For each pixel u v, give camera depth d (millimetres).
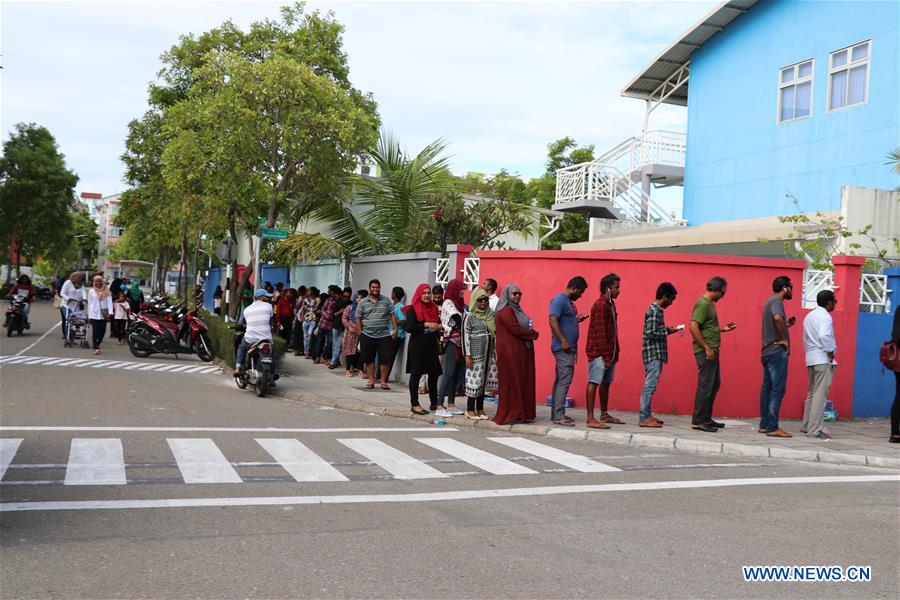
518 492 6656
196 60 26000
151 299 20359
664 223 22641
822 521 5969
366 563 4691
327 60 23266
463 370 12164
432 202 17531
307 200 21156
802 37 18953
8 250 61375
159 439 8398
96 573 4375
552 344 10219
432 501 6254
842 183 17703
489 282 10781
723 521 5875
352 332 15547
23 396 11008
